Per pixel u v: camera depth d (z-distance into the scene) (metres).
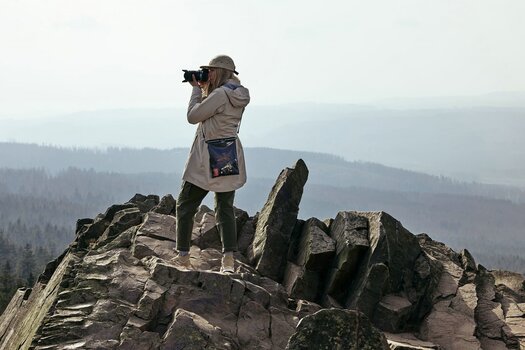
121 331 7.68
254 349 8.01
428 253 12.11
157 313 8.18
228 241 9.62
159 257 9.74
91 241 12.60
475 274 11.32
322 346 6.56
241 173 9.37
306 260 10.66
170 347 7.43
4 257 164.12
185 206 9.50
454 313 10.12
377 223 10.70
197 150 9.28
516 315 10.22
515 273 12.77
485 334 9.89
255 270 10.73
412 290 10.48
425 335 9.83
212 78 9.31
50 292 9.37
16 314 11.69
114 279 8.73
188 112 9.06
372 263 10.24
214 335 7.76
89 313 7.96
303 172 11.82
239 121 9.39
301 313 9.20
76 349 7.27
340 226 11.12
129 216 11.77
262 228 11.35
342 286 10.54
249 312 8.62
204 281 8.77
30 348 7.36
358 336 6.62
